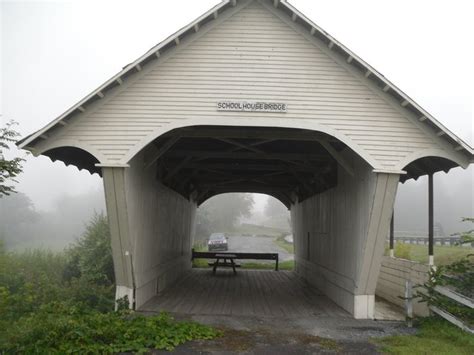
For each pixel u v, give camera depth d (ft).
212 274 53.62
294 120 26.00
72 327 19.30
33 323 18.88
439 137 26.12
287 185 58.18
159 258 36.68
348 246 31.19
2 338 17.60
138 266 29.32
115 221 26.50
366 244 27.12
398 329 25.31
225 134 29.12
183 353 19.48
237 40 26.37
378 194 26.04
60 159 29.86
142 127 25.88
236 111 25.96
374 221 26.55
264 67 26.27
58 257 47.06
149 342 20.22
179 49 26.21
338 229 34.50
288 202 64.49
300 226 54.70
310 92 26.21
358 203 28.91
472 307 22.62
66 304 23.40
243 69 26.23
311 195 47.44
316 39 26.27
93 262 41.14
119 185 25.86
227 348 20.57
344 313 30.17
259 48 26.37
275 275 54.19
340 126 26.09
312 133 29.07
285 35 26.45
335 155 29.58
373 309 28.48
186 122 25.85
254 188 63.82
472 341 21.34
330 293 36.60
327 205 39.06
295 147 38.17
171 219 42.29
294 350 20.67
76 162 32.45
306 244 50.26
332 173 36.96
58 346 18.12
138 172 28.63
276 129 28.94
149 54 25.36
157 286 36.29
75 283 31.96
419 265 29.89
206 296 36.17
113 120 25.94
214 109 25.96
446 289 25.52
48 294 28.45
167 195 39.47
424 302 28.27
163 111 25.95
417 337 23.24
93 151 25.79
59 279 40.29
